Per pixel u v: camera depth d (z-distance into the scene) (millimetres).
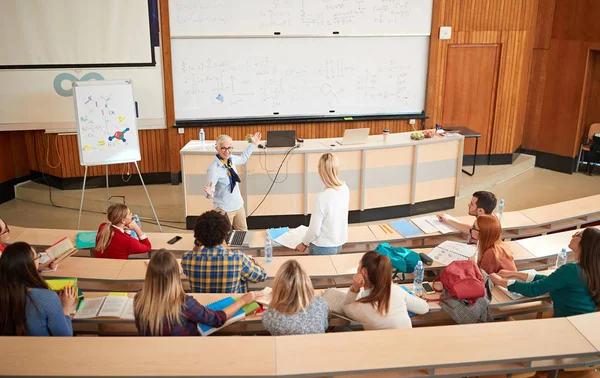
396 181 7023
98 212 7527
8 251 2918
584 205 5793
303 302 3027
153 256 2955
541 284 3596
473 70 8875
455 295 3555
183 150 6367
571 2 8633
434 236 5305
